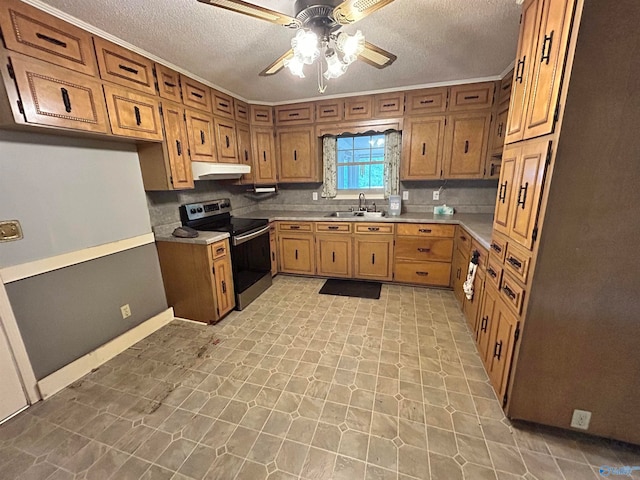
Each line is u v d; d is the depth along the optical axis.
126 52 1.97
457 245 3.03
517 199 1.47
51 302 1.81
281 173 3.79
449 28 1.87
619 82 1.03
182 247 2.49
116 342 2.19
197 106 2.67
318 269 3.65
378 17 1.74
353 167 3.88
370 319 2.62
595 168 1.11
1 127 1.52
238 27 1.79
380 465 1.30
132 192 2.35
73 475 1.28
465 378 1.84
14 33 1.40
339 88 3.14
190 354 2.16
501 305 1.63
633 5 0.97
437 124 3.11
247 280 3.03
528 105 1.39
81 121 1.71
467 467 1.28
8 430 1.52
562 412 1.39
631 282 1.17
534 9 1.35
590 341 1.28
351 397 1.70
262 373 1.93
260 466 1.30
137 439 1.45
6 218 1.59
